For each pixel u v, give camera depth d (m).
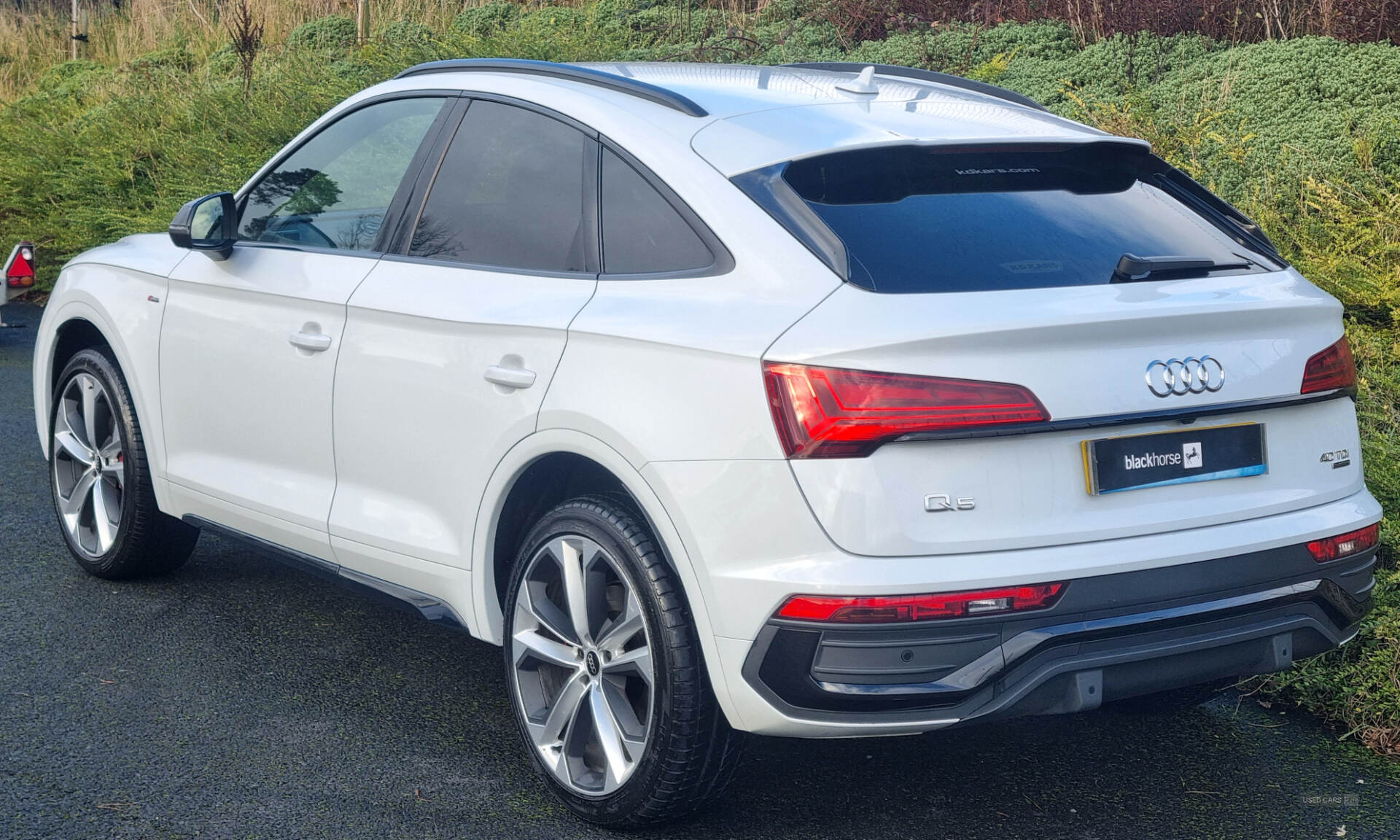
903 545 2.43
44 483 5.81
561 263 3.10
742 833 2.95
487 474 3.10
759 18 11.35
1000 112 3.26
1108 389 2.54
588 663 2.97
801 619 2.46
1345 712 3.62
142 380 4.23
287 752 3.31
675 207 2.88
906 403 2.41
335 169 3.87
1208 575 2.64
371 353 3.42
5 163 12.27
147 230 10.01
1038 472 2.51
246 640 4.06
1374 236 5.54
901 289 2.54
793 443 2.46
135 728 3.42
